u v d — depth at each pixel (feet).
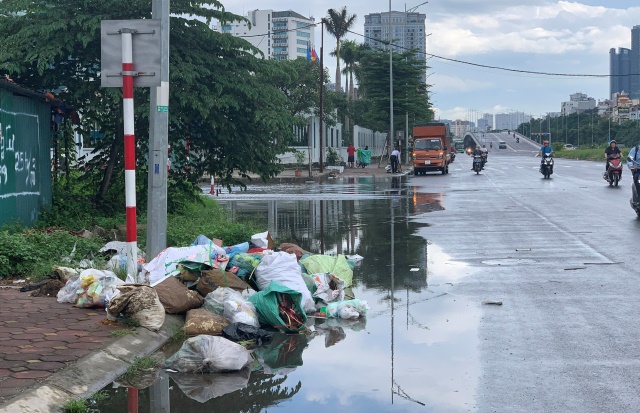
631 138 434.71
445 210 71.97
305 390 19.29
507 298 31.17
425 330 25.82
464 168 192.95
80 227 47.16
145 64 28.96
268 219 65.00
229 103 51.19
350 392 19.02
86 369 20.13
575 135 618.03
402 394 18.76
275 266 29.91
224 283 28.99
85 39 48.57
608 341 23.89
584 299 30.66
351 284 34.71
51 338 22.85
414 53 234.38
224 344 21.47
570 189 98.73
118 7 52.47
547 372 20.51
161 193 35.35
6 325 24.49
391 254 44.06
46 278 32.48
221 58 54.90
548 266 39.06
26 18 53.36
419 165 158.20
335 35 314.14
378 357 22.45
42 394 17.85
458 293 32.42
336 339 24.99
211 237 45.14
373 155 312.71
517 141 621.31
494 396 18.47
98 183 58.75
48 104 51.62
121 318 24.88
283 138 57.57
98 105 51.39
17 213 44.65
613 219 61.26
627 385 19.25
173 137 55.93
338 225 59.98
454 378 20.06
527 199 83.25
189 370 21.15
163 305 27.07
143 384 20.06
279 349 23.89
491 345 23.59
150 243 35.27
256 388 19.58
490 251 44.73
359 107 287.07
